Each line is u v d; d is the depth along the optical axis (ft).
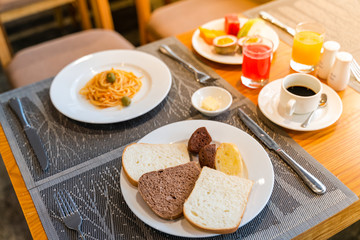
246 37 4.11
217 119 3.54
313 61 3.92
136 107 3.69
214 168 2.88
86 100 3.91
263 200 2.62
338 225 2.82
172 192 2.70
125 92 3.92
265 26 4.59
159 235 2.62
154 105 3.64
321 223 2.61
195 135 3.09
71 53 6.27
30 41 10.69
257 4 6.79
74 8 10.43
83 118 3.56
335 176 2.89
